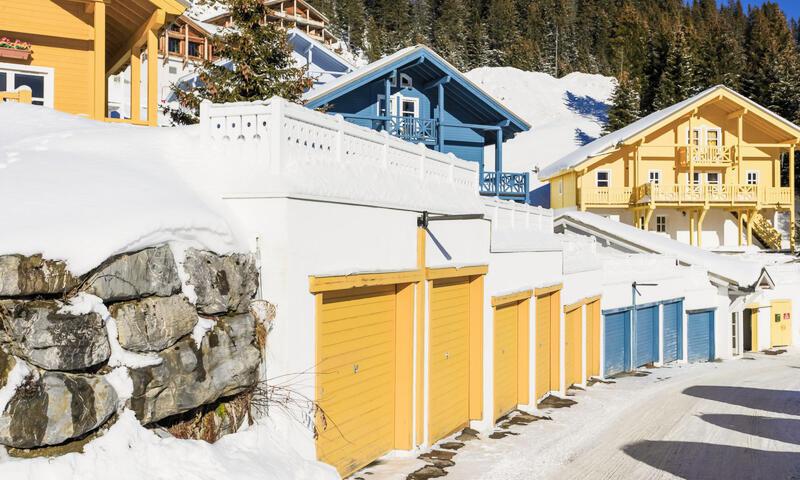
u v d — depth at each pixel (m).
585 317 19.97
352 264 9.05
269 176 7.88
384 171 10.53
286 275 7.71
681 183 43.03
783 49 72.81
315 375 8.21
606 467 11.60
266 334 7.71
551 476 10.94
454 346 12.91
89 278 5.80
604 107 74.19
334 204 8.64
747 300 28.83
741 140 41.91
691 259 27.66
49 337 5.30
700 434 14.21
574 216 30.84
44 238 5.52
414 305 10.86
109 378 5.77
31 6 14.56
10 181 6.43
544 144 59.31
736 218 44.38
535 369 16.23
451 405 12.78
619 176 42.53
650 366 24.42
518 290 15.12
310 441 8.07
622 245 29.19
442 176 12.79
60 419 5.27
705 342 27.33
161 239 6.54
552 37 116.06
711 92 41.44
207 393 6.76
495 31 108.69
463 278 13.29
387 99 21.75
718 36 80.88
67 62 15.05
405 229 10.55
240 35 19.05
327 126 9.08
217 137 8.45
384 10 113.88
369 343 10.05
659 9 120.81
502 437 13.23
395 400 10.86
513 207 16.31
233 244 7.46
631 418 15.62
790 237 43.12
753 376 22.53
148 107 15.74
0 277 5.12
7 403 4.97
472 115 24.56
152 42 15.77
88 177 7.00
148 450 5.89
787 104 61.41
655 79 69.50
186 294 6.73
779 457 12.55
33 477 4.99
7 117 9.74
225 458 6.57
